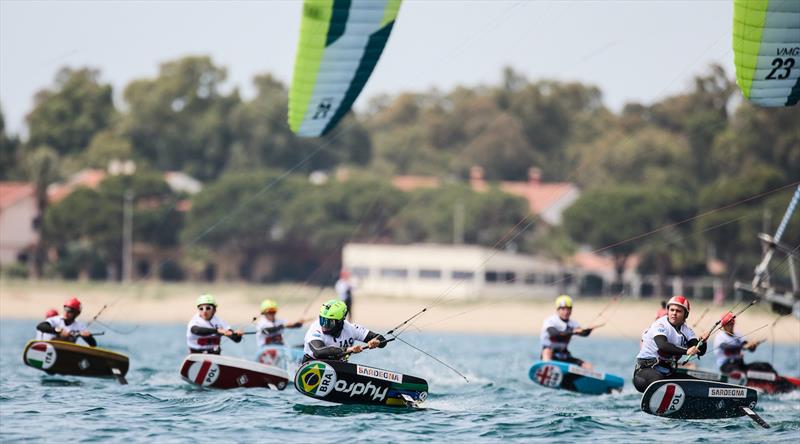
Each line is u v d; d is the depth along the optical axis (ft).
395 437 167.84
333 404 202.28
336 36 231.50
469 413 198.49
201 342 232.12
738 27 214.69
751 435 177.17
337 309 196.54
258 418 183.52
